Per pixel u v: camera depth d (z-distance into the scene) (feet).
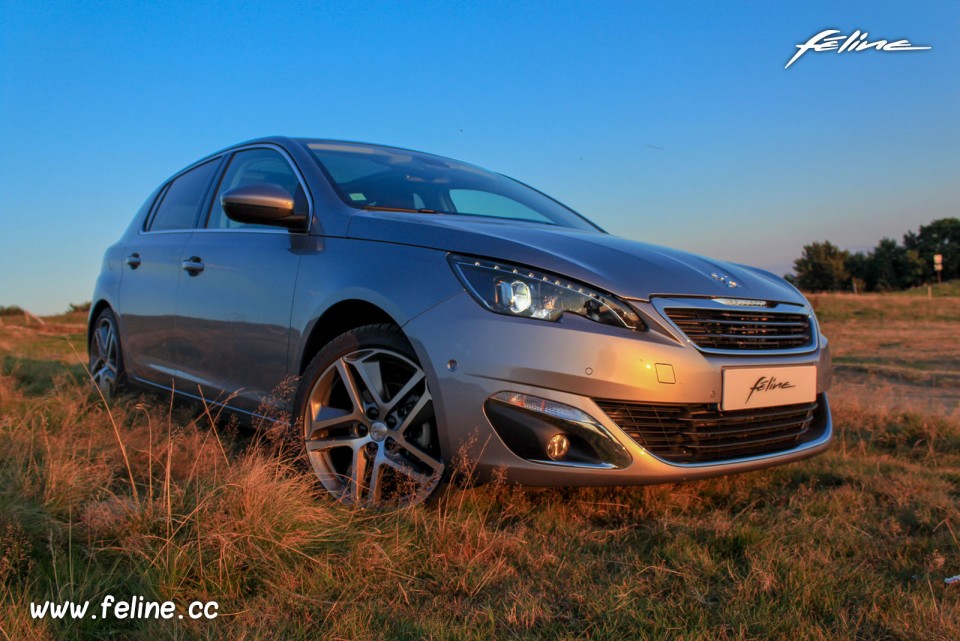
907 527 8.93
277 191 10.11
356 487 8.64
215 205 13.00
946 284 122.11
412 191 11.43
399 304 8.48
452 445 8.01
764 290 9.66
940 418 15.11
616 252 9.04
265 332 10.39
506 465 7.86
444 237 8.78
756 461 9.00
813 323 10.14
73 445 9.37
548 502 9.25
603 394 7.82
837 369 26.91
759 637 6.02
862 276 231.09
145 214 15.61
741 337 8.81
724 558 7.66
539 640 5.89
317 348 9.82
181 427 11.57
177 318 12.55
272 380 10.31
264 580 6.48
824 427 10.24
